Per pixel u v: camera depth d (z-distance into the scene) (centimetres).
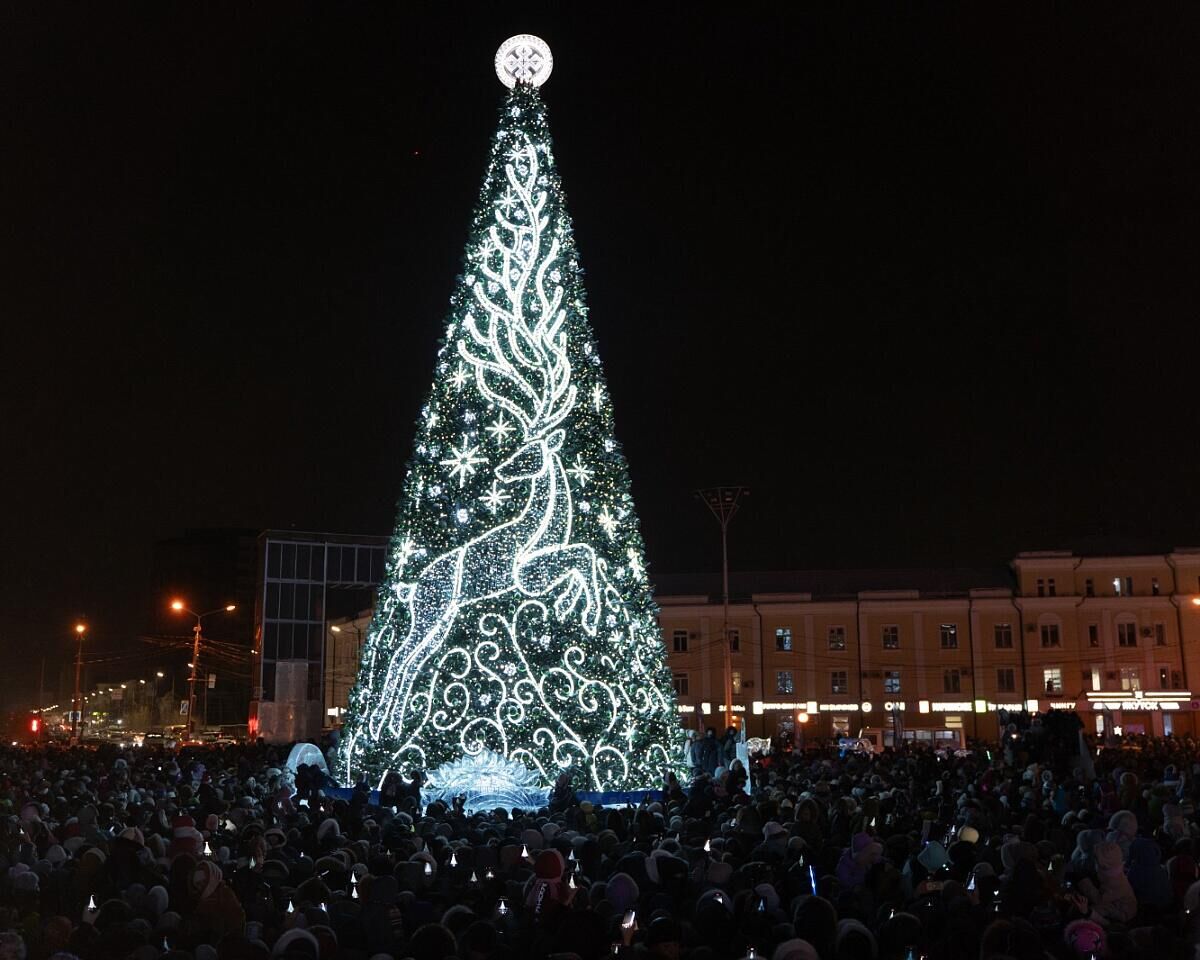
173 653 15050
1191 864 1105
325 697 7412
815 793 1995
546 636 2414
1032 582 7256
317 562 7694
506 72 2731
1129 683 7019
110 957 779
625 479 2592
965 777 2414
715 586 7894
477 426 2506
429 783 2283
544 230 2631
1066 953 796
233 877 1068
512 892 1008
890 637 7300
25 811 1438
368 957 823
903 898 1065
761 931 830
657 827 1514
